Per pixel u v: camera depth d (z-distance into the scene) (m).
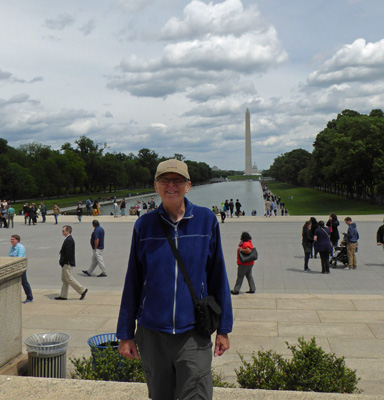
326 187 132.88
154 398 3.17
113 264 21.83
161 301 3.02
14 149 135.75
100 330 10.70
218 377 6.49
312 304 12.75
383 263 20.83
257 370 5.86
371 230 35.12
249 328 10.57
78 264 21.94
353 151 72.50
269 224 41.66
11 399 3.93
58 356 6.56
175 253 3.06
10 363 6.56
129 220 48.28
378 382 7.41
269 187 193.38
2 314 6.42
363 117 79.19
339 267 20.12
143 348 3.12
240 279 14.79
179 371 3.02
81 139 158.50
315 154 98.31
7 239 32.62
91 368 6.30
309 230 19.45
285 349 9.12
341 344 9.30
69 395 3.99
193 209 3.18
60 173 133.62
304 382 5.41
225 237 32.16
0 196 110.44
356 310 11.99
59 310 12.62
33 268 21.05
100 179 159.25
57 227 41.72
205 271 3.17
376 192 69.75
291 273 18.88
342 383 5.46
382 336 9.77
